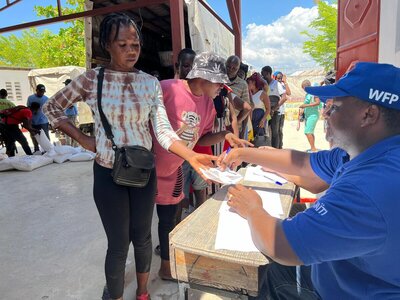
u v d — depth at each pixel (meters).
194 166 1.76
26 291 2.39
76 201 4.41
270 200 1.72
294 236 1.05
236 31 7.10
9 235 3.37
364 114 1.05
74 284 2.47
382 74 1.02
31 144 11.08
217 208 1.65
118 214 1.84
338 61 3.64
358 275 1.14
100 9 5.34
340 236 0.99
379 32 2.62
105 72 1.76
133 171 1.74
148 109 1.83
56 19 5.78
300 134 10.91
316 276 1.35
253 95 5.44
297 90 23.47
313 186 1.80
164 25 7.67
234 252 1.25
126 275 2.55
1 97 8.16
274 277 1.53
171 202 2.36
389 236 0.95
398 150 1.01
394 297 1.06
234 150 1.93
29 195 4.73
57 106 1.81
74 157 7.01
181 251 1.33
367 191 0.96
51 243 3.17
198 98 2.24
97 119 1.79
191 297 2.23
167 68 8.48
